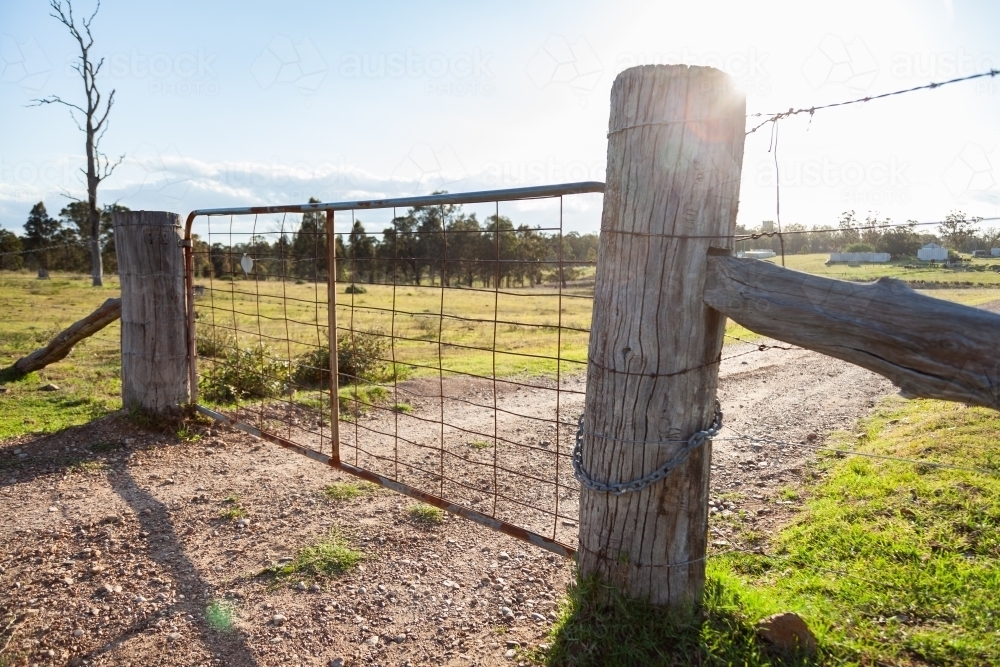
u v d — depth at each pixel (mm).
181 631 3023
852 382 9375
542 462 5621
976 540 3441
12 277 38625
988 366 1764
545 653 2736
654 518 2498
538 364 10797
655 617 2527
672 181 2293
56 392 7766
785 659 2428
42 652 2844
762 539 3914
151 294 5883
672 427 2438
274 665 2789
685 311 2367
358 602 3289
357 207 3875
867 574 3211
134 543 3889
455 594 3379
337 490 4758
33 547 3793
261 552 3809
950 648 2561
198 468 5191
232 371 7934
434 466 5418
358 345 9500
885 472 4703
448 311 21344
